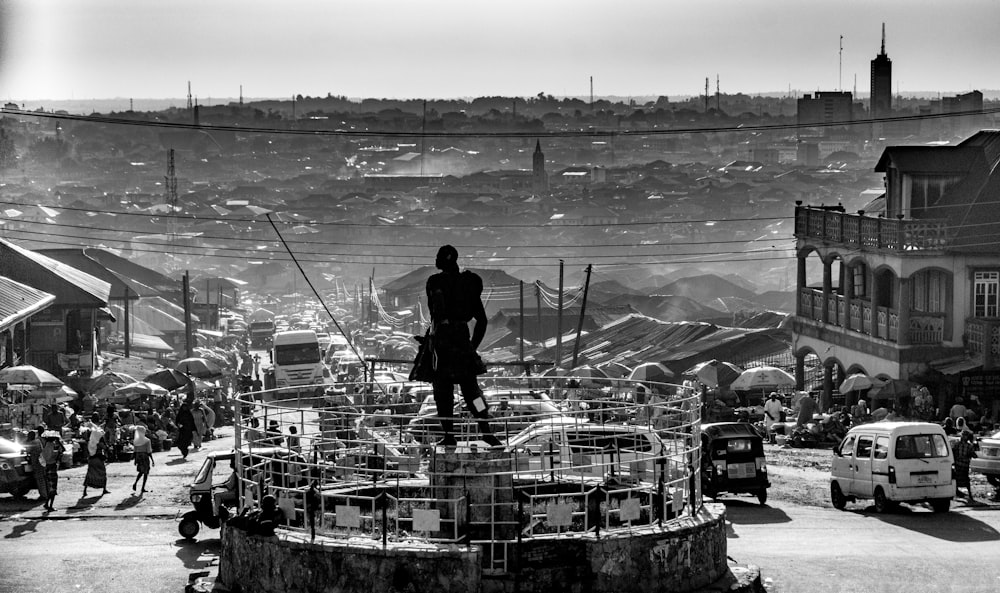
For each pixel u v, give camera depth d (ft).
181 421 120.06
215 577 52.49
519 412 77.46
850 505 87.40
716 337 207.92
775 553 66.03
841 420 133.69
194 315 360.89
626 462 52.21
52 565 62.64
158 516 80.84
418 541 45.68
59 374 177.17
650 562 45.93
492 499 45.29
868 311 155.12
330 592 45.01
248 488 51.70
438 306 49.78
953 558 64.44
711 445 85.05
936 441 81.25
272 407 52.16
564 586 44.98
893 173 155.22
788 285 476.54
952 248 143.74
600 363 213.66
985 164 150.61
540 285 361.71
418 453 53.21
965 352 144.46
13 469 85.51
